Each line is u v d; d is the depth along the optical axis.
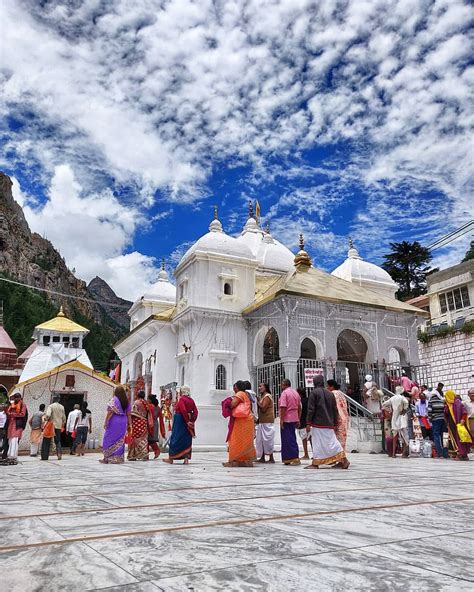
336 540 3.17
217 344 22.70
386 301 23.61
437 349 26.62
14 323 93.62
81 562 2.67
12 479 7.93
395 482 6.82
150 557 2.76
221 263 24.12
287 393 11.16
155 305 32.84
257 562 2.65
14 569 2.56
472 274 28.67
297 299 20.42
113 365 40.00
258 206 35.22
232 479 7.26
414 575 2.42
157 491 5.81
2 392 46.84
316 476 7.75
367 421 17.09
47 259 168.62
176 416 11.54
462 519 3.93
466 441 12.65
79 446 17.88
